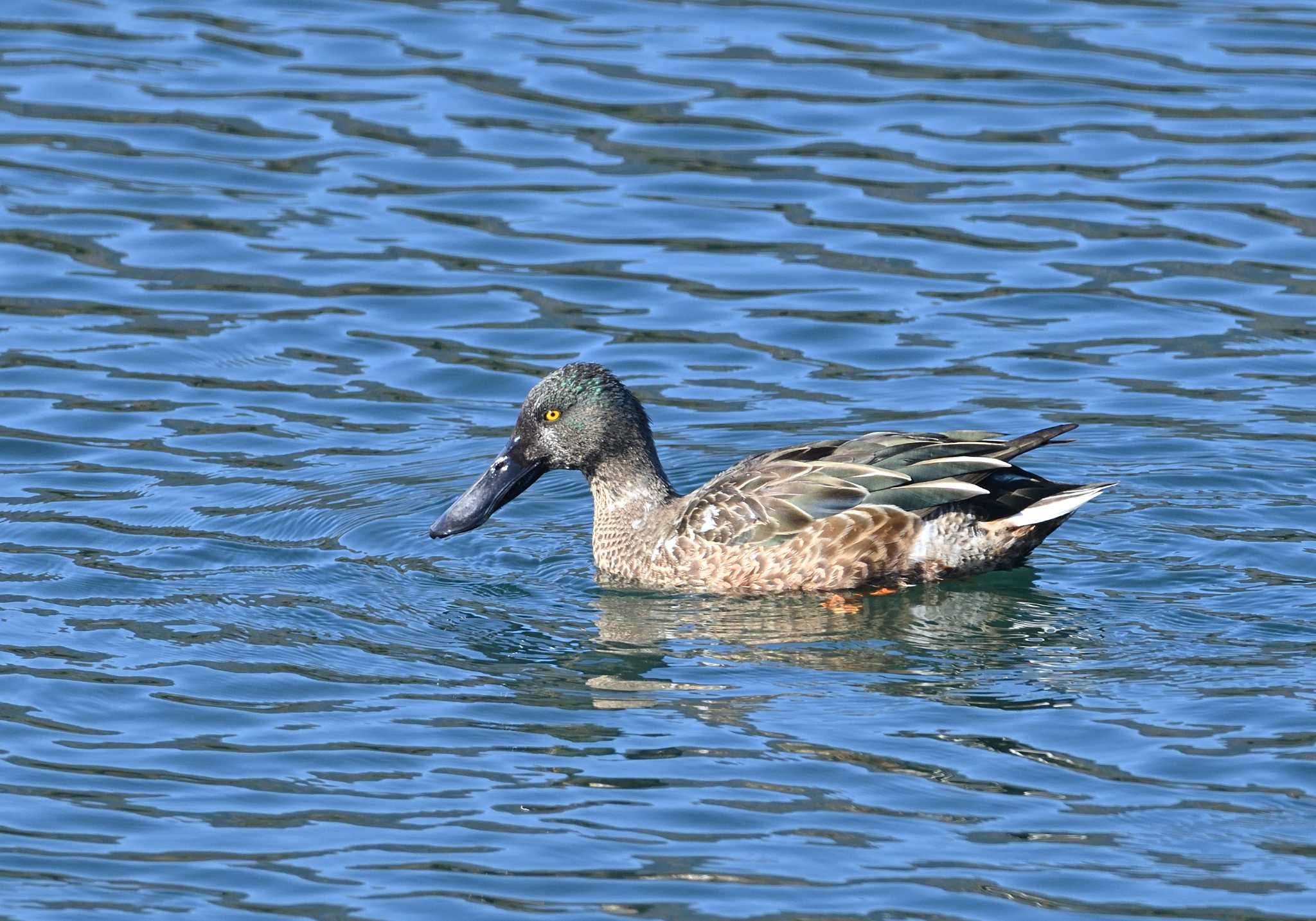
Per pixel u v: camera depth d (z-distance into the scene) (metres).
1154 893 10.09
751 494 14.48
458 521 15.14
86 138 21.64
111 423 17.14
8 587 14.19
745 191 20.89
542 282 19.55
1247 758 11.40
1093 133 21.73
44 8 24.52
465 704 12.45
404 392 17.89
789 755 11.59
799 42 23.75
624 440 15.06
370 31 24.08
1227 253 19.72
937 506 14.23
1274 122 21.80
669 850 10.57
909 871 10.33
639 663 13.09
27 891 10.24
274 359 18.33
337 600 14.23
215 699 12.51
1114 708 12.09
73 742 11.90
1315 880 10.16
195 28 24.11
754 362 18.30
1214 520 15.27
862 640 13.39
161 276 19.52
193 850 10.66
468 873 10.40
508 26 24.19
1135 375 17.89
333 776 11.48
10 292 19.16
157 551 14.95
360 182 21.06
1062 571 14.46
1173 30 23.94
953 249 19.95
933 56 23.34
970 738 11.76
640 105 22.31
